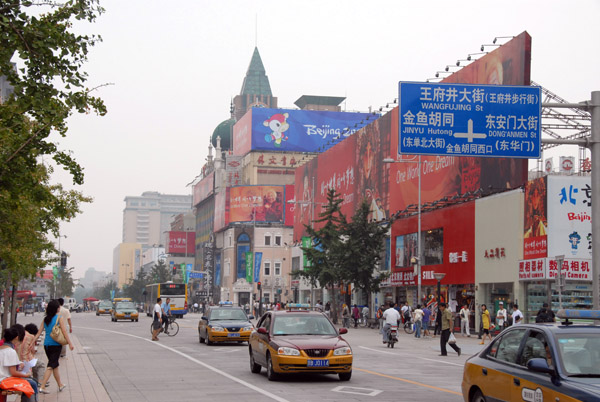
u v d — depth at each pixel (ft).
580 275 130.21
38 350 100.53
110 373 70.33
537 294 137.39
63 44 37.65
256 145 410.11
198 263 538.47
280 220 409.69
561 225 131.44
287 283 399.65
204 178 525.75
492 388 33.96
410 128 82.12
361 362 83.71
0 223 57.41
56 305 56.13
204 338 115.24
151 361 83.92
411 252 191.72
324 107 453.17
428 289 181.27
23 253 86.38
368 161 229.45
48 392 55.42
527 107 82.07
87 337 139.23
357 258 195.11
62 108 38.42
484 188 158.40
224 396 52.29
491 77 162.30
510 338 34.53
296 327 63.93
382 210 216.33
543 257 132.36
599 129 74.49
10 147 42.16
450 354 98.84
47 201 44.57
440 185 179.83
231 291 410.31
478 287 155.53
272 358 60.44
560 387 28.66
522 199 141.28
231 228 415.85
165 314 144.25
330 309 228.63
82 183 42.01
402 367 77.25
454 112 82.43
